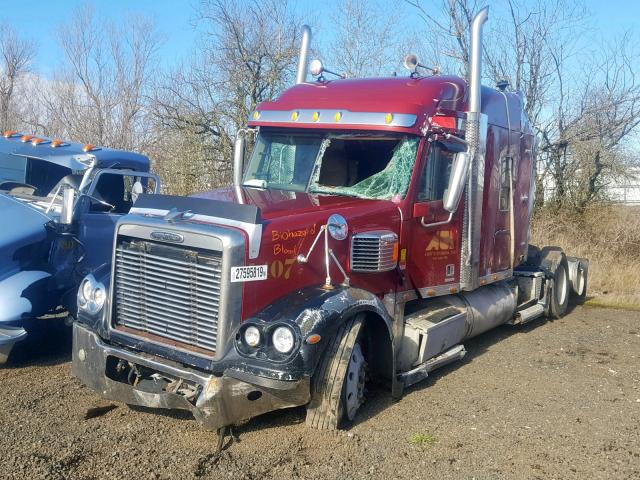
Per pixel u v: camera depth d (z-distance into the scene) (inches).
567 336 354.3
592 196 681.0
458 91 266.4
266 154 267.0
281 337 180.4
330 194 247.4
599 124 695.7
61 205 293.3
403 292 242.8
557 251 406.6
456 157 233.9
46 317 303.4
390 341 219.3
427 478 176.4
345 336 198.8
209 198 218.7
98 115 784.9
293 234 199.3
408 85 256.7
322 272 209.0
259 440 192.2
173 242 192.5
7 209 277.6
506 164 320.2
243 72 743.7
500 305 318.0
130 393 194.1
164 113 751.7
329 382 195.0
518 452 196.4
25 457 175.8
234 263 184.1
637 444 205.9
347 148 251.4
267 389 180.1
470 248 272.2
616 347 332.2
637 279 516.4
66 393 228.4
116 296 206.8
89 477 167.6
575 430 216.1
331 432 196.7
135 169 335.3
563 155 703.1
